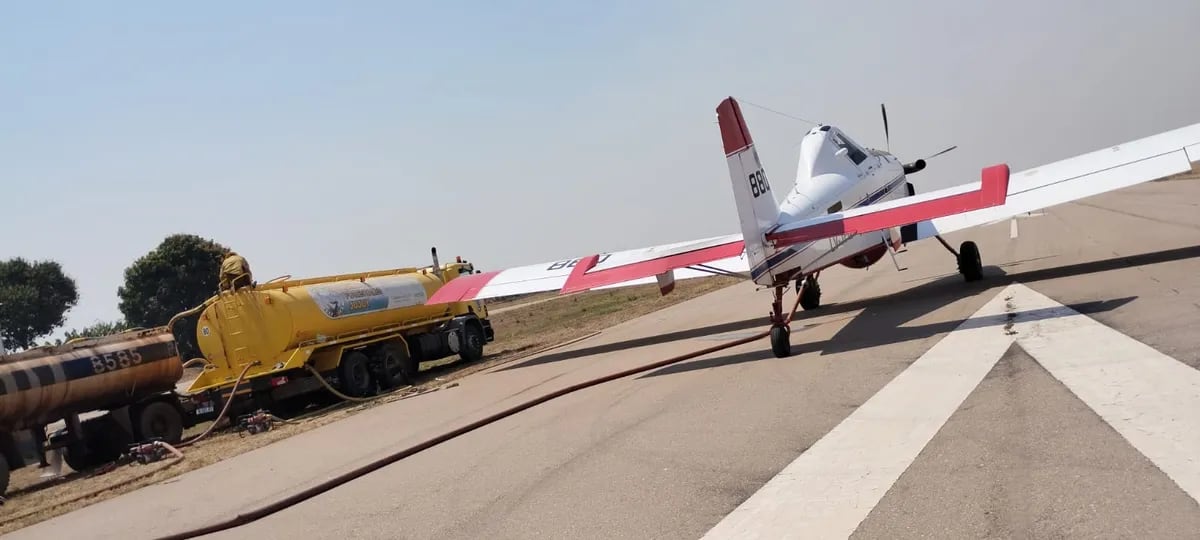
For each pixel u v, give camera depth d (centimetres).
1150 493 464
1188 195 2920
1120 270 1335
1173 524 423
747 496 584
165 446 1413
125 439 1603
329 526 697
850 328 1289
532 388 1323
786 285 1241
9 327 6181
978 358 892
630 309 2931
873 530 484
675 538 528
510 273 1845
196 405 1745
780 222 1266
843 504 533
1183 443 529
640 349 1577
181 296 5053
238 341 1805
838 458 633
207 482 1048
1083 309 1055
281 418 1797
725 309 2106
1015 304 1208
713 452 712
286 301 1778
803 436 714
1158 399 627
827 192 1504
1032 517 461
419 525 652
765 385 964
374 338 1981
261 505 825
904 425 689
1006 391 736
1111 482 489
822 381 926
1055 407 659
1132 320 929
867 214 1174
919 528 474
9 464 1404
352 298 1925
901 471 577
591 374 1345
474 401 1310
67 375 1465
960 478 541
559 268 1772
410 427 1170
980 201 1082
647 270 1423
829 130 1659
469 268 2403
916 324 1201
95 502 1075
